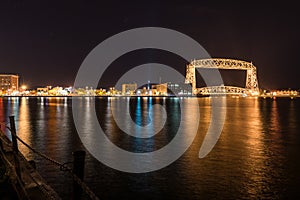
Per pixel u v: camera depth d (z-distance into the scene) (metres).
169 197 14.78
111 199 14.55
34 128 42.28
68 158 22.91
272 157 23.39
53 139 32.47
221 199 14.50
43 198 6.85
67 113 73.31
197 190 15.63
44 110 84.44
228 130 42.38
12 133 8.30
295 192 15.34
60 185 15.86
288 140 32.69
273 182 16.92
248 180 17.23
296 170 19.33
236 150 26.52
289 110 98.06
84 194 13.79
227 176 18.09
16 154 7.80
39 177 8.27
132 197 14.75
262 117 68.50
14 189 7.90
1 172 8.91
